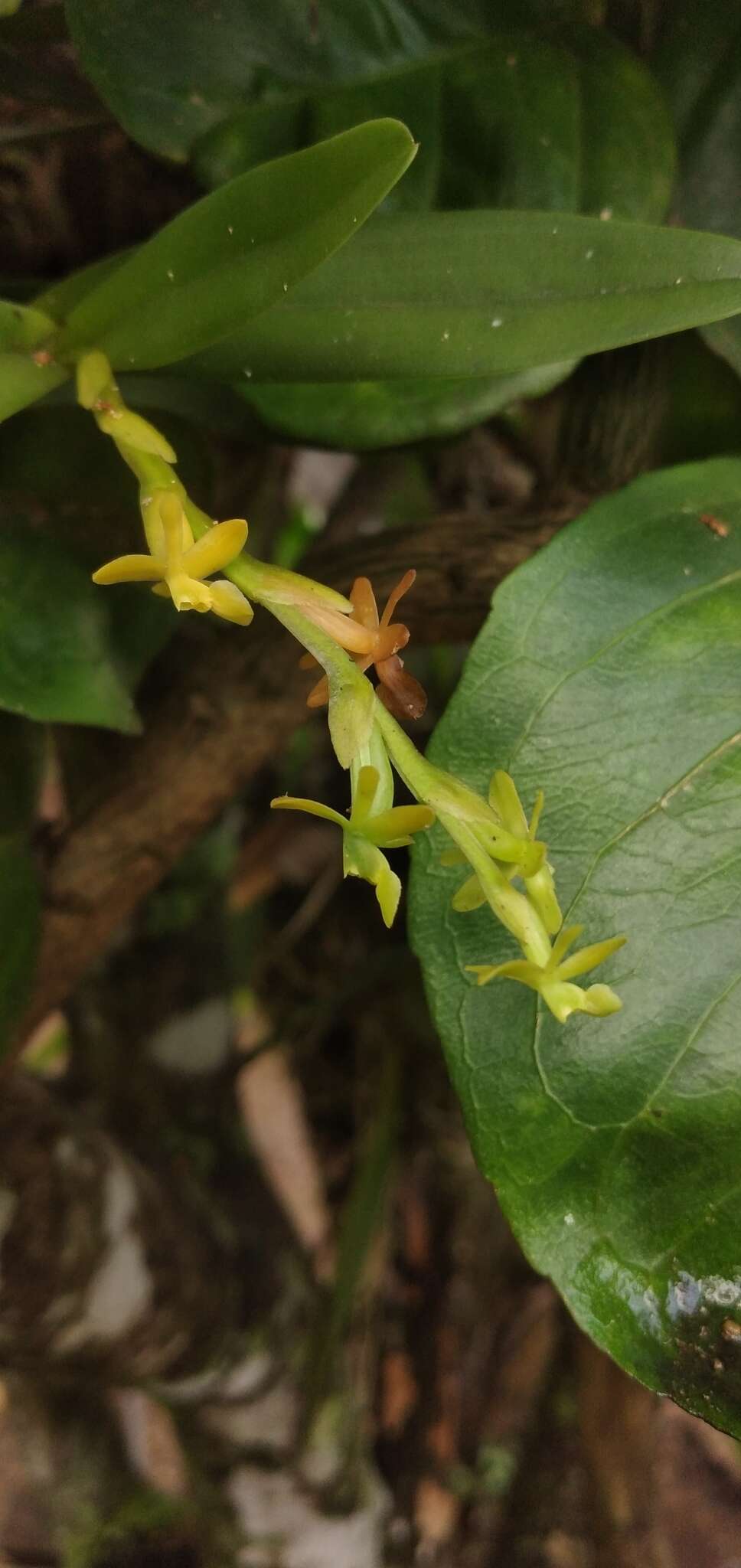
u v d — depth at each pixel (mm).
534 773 262
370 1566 554
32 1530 718
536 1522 620
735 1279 246
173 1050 503
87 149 309
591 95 291
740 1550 732
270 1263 493
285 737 330
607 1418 510
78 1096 500
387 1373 618
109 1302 400
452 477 466
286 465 433
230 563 244
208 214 247
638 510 273
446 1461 628
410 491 517
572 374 315
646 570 270
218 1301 456
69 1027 504
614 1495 517
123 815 333
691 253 250
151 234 322
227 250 249
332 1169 613
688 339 310
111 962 493
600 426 312
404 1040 542
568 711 264
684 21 295
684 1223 249
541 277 253
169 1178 474
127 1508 621
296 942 583
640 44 296
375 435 296
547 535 310
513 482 475
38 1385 612
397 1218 602
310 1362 504
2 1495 728
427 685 500
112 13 279
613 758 262
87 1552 614
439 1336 619
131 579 244
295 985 583
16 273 323
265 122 282
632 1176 251
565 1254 250
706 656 265
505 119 289
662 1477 708
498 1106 255
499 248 253
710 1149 250
